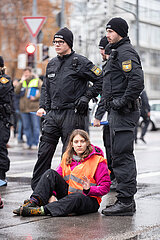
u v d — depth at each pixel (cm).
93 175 638
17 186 854
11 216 612
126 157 639
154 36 7356
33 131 1655
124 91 639
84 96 709
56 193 648
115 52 638
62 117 707
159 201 725
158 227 567
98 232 540
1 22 4131
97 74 709
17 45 4138
